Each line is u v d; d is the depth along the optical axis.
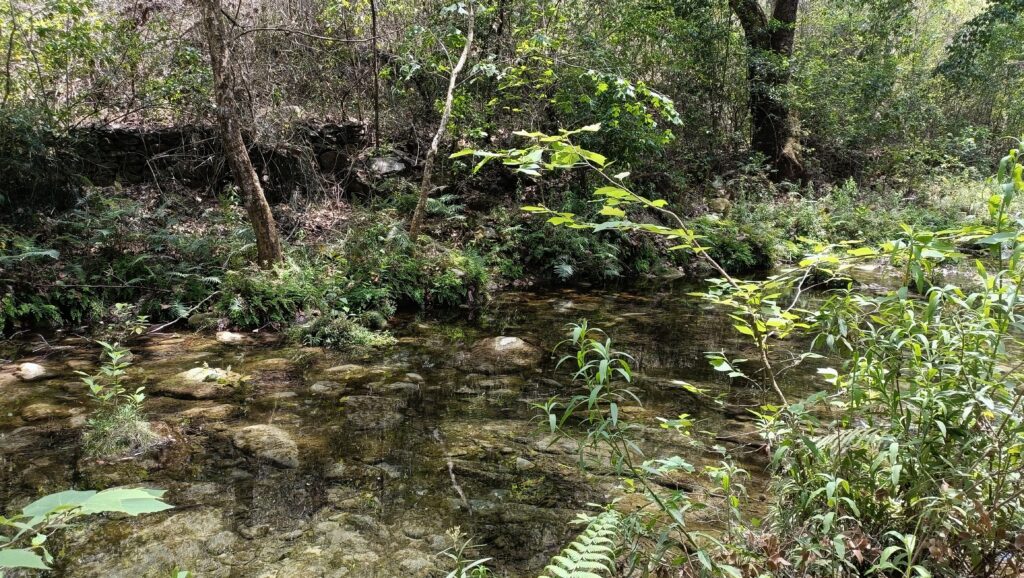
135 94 8.47
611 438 2.06
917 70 19.08
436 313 7.73
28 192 7.05
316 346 6.14
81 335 6.05
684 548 2.09
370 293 7.24
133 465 3.52
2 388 4.64
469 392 4.91
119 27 8.18
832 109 16.25
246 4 9.25
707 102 15.06
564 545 2.75
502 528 2.90
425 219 9.70
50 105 8.05
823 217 12.79
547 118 10.62
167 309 6.61
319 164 9.69
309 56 9.95
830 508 2.16
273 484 3.35
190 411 4.34
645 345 6.38
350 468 3.54
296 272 7.08
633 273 10.70
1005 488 1.96
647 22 10.98
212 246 7.37
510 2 9.57
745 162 15.10
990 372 2.00
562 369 5.57
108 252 6.91
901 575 2.04
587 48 10.14
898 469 1.85
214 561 2.65
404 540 2.81
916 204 14.55
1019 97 19.52
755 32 14.55
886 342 2.07
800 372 5.39
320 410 4.46
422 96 10.78
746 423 4.15
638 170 12.16
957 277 6.13
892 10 16.45
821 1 19.91
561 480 3.38
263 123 8.88
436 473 3.48
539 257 9.88
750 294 2.20
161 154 8.36
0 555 0.68
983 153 17.86
